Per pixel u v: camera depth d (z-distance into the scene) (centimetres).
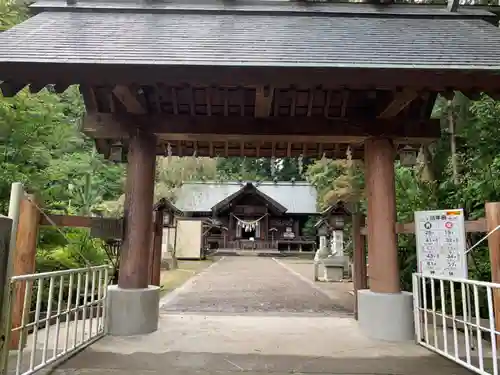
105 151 508
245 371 317
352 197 1124
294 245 2933
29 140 639
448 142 746
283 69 337
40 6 477
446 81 345
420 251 411
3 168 579
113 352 363
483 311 534
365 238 588
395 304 426
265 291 891
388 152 462
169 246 1581
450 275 378
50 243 663
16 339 361
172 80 350
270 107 436
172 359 346
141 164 457
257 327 482
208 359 348
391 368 328
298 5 500
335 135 461
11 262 246
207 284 1025
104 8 477
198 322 509
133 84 360
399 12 484
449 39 422
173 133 463
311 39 419
